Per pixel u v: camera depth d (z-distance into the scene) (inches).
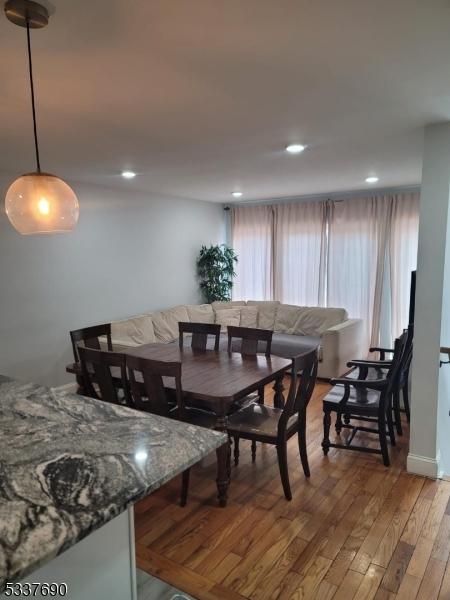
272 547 88.3
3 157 135.2
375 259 223.9
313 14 54.9
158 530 94.0
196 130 107.3
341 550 87.1
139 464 52.4
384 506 102.0
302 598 75.1
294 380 102.1
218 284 261.0
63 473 50.3
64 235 179.6
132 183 190.2
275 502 104.4
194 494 108.6
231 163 148.1
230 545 89.0
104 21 55.9
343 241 232.2
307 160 144.2
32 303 169.5
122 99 85.1
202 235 262.2
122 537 51.0
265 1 51.7
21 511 42.7
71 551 44.5
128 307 213.2
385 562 83.6
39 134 108.6
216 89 80.4
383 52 65.9
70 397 79.2
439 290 108.0
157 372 101.2
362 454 129.0
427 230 107.9
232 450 133.2
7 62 67.6
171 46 63.3
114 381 123.7
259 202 263.9
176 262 243.1
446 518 97.2
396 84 78.6
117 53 65.4
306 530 93.6
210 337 230.4
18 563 35.3
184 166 152.8
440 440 126.8
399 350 118.3
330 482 113.3
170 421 67.2
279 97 84.9
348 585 77.9
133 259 214.1
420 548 87.4
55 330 178.7
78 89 79.5
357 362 137.2
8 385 87.1
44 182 69.9
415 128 107.1
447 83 78.2
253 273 267.4
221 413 99.8
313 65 70.5
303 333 228.1
